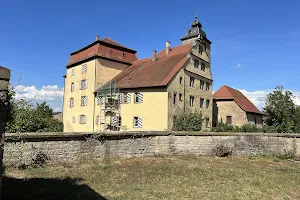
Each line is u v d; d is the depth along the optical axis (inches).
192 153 750.5
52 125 684.1
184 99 1258.6
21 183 362.0
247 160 711.1
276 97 1422.2
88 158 574.2
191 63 1332.4
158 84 1149.1
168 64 1296.8
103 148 605.6
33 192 318.7
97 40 1492.4
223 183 419.8
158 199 322.7
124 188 364.5
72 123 1630.2
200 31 1791.3
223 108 1708.9
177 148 740.7
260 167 603.8
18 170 452.4
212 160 683.4
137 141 677.9
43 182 373.4
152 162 609.6
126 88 1253.1
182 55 1343.5
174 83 1187.9
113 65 1535.4
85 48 1585.9
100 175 441.7
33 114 518.6
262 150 805.2
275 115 1397.6
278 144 812.0
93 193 329.7
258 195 358.6
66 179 400.2
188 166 567.5
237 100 1680.6
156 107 1162.0
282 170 574.9
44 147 505.4
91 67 1492.4
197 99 1366.9
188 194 349.1
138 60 1626.5
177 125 1065.5
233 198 339.6
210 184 409.4
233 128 1293.1
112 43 1581.0
